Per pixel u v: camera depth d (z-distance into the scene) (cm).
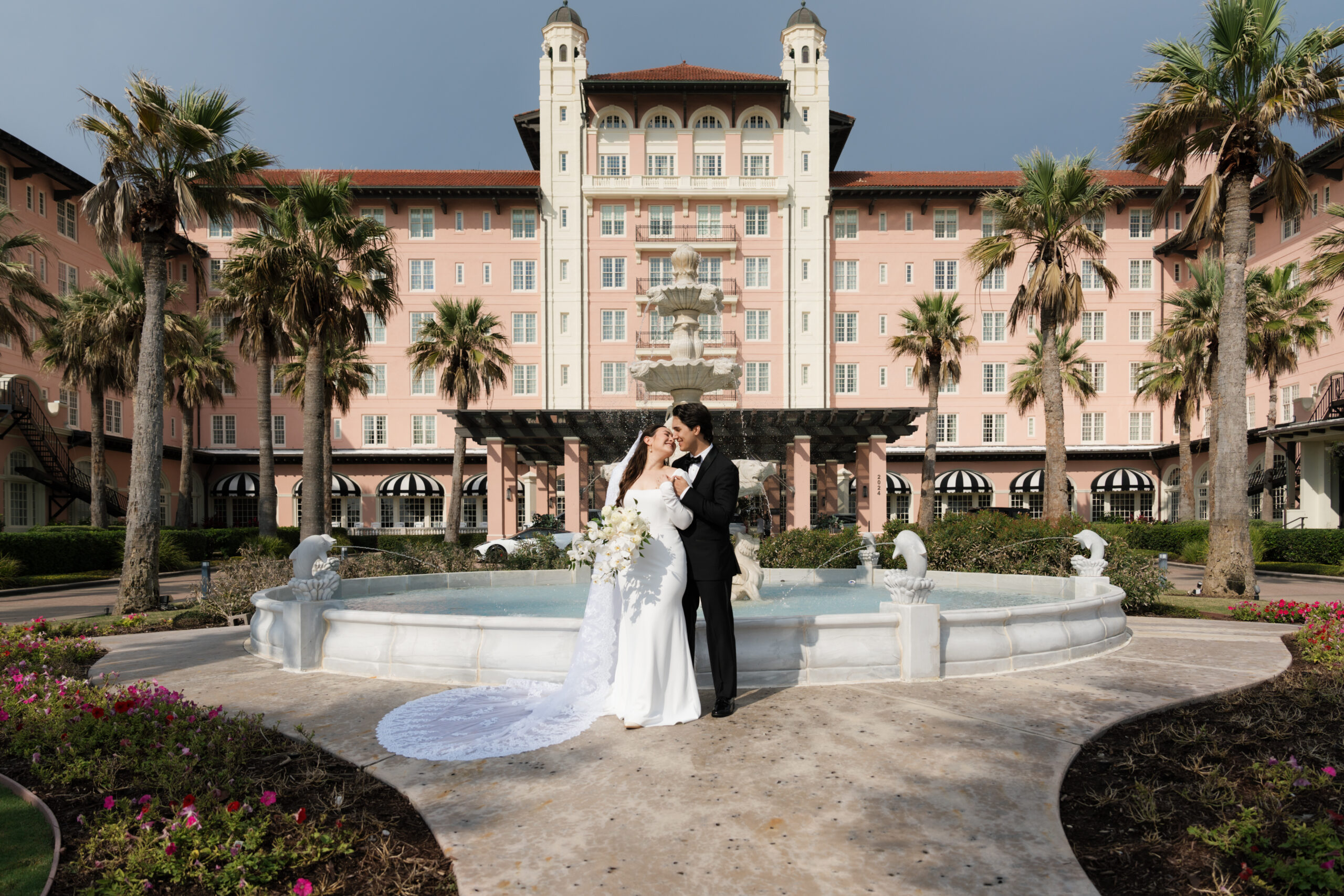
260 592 805
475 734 451
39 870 300
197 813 322
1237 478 1591
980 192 4597
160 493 1508
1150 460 4672
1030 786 366
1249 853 288
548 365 4538
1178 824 328
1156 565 1237
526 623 579
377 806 354
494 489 2659
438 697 536
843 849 304
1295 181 1598
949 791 360
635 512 463
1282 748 418
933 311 3200
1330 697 509
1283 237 3731
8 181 3231
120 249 2700
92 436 3000
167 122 1457
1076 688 554
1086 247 2147
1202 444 3962
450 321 3153
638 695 461
